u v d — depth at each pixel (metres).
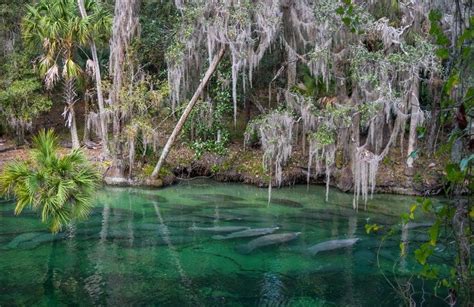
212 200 15.56
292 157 18.56
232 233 11.74
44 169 9.12
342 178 17.09
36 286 8.21
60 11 17.39
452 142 2.25
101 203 14.83
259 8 15.08
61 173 9.20
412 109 15.25
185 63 16.77
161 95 17.05
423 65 13.90
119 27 16.86
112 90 17.19
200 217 13.36
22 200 9.01
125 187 17.19
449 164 2.19
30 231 11.38
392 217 13.30
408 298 4.07
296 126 17.03
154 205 14.73
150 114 18.59
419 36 14.39
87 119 19.61
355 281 8.66
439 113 2.54
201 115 18.23
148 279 8.70
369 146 17.17
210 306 7.59
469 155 2.11
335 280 8.75
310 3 15.65
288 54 17.05
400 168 16.72
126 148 17.48
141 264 9.48
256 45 17.64
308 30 15.52
